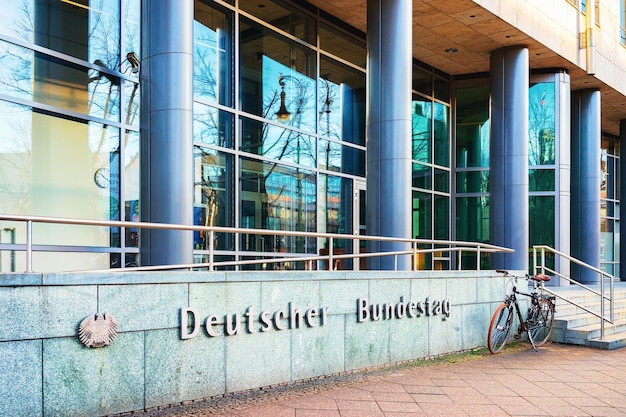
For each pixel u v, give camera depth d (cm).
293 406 612
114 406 544
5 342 479
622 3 2120
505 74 1644
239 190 1197
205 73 1154
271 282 688
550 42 1639
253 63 1257
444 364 875
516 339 1059
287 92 1332
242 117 1219
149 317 573
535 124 1825
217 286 632
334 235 805
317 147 1397
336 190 1448
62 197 919
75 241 930
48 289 504
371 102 1238
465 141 1900
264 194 1255
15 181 867
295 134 1344
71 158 934
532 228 1820
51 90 913
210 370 623
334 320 764
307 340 727
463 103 1914
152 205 838
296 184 1335
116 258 975
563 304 1238
